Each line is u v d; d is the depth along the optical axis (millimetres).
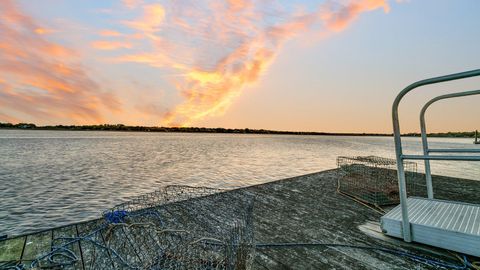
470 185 5812
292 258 2615
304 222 3604
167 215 3043
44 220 9742
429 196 3982
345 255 2676
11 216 10148
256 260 2570
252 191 5207
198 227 2559
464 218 3020
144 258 2125
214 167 23469
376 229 3352
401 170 2893
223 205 3404
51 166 24188
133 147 56156
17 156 33531
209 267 2021
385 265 2480
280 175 18844
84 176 18641
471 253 2523
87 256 2479
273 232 3254
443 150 3771
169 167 23422
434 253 2674
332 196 4902
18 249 2652
